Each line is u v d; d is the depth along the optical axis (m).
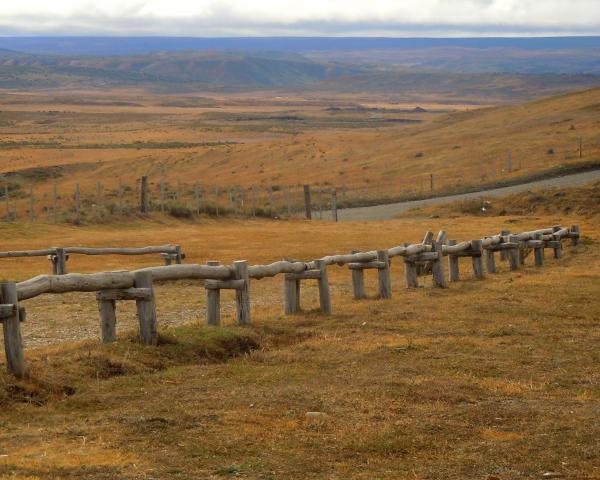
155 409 10.06
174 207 51.66
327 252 34.78
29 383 10.66
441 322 16.44
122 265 30.94
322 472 8.07
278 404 10.36
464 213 57.75
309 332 15.32
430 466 8.30
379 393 10.95
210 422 9.57
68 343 14.12
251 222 52.50
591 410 10.24
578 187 58.75
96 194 78.19
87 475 7.81
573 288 20.83
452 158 92.75
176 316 18.80
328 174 94.44
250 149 119.69
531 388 11.41
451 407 10.42
